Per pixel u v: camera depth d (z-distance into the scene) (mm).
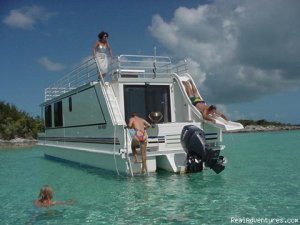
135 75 12734
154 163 11016
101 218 6680
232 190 8562
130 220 6449
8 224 6602
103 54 12758
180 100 13039
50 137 19594
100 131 12570
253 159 15797
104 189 9312
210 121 11594
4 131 48562
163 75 13281
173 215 6633
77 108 14953
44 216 6996
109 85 12312
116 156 11227
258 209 6809
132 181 10117
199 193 8328
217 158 10273
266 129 92000
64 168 14938
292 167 12664
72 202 8016
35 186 10789
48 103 19656
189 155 10570
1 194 9641
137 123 10547
